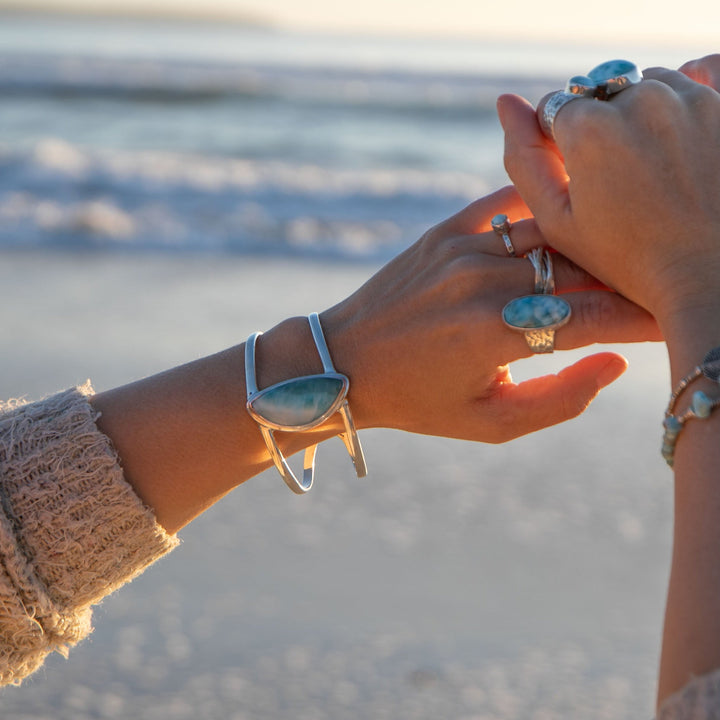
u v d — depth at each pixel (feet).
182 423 2.82
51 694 7.52
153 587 9.23
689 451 2.05
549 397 2.93
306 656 8.14
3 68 72.84
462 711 7.43
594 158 2.64
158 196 30.50
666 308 2.45
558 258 2.92
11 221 27.17
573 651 8.27
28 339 16.88
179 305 19.81
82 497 2.66
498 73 90.27
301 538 10.28
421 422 3.01
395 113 62.03
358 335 2.95
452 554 10.01
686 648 1.79
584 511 11.07
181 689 7.64
